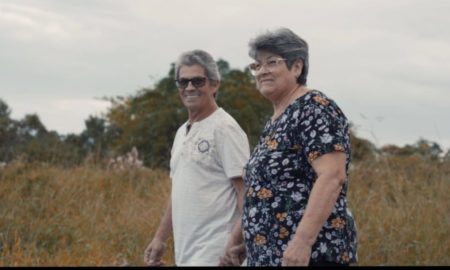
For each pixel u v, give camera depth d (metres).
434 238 8.18
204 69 5.25
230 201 5.14
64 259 7.51
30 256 7.57
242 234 4.83
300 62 4.51
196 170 5.16
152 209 10.21
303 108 4.29
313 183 4.29
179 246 5.23
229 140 5.12
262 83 4.50
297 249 4.07
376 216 8.88
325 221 4.12
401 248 8.02
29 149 16.34
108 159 13.41
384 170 11.01
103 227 9.30
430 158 11.57
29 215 9.45
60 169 12.29
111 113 23.47
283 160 4.30
